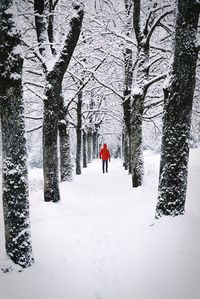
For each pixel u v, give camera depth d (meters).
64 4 12.80
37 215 8.38
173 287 4.66
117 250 6.36
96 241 7.04
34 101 16.14
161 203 7.03
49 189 9.74
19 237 5.54
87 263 5.94
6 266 5.44
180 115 6.79
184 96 6.75
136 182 12.36
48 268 5.64
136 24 11.53
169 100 6.89
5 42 5.29
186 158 6.89
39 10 9.59
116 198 11.66
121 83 17.75
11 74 5.34
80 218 8.71
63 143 15.00
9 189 5.50
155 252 5.73
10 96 5.39
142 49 11.74
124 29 13.94
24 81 10.92
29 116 14.33
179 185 6.86
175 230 6.21
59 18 12.89
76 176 18.53
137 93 12.00
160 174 7.13
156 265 5.32
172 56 7.36
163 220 6.76
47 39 9.75
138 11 11.26
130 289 4.91
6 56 5.31
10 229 5.55
